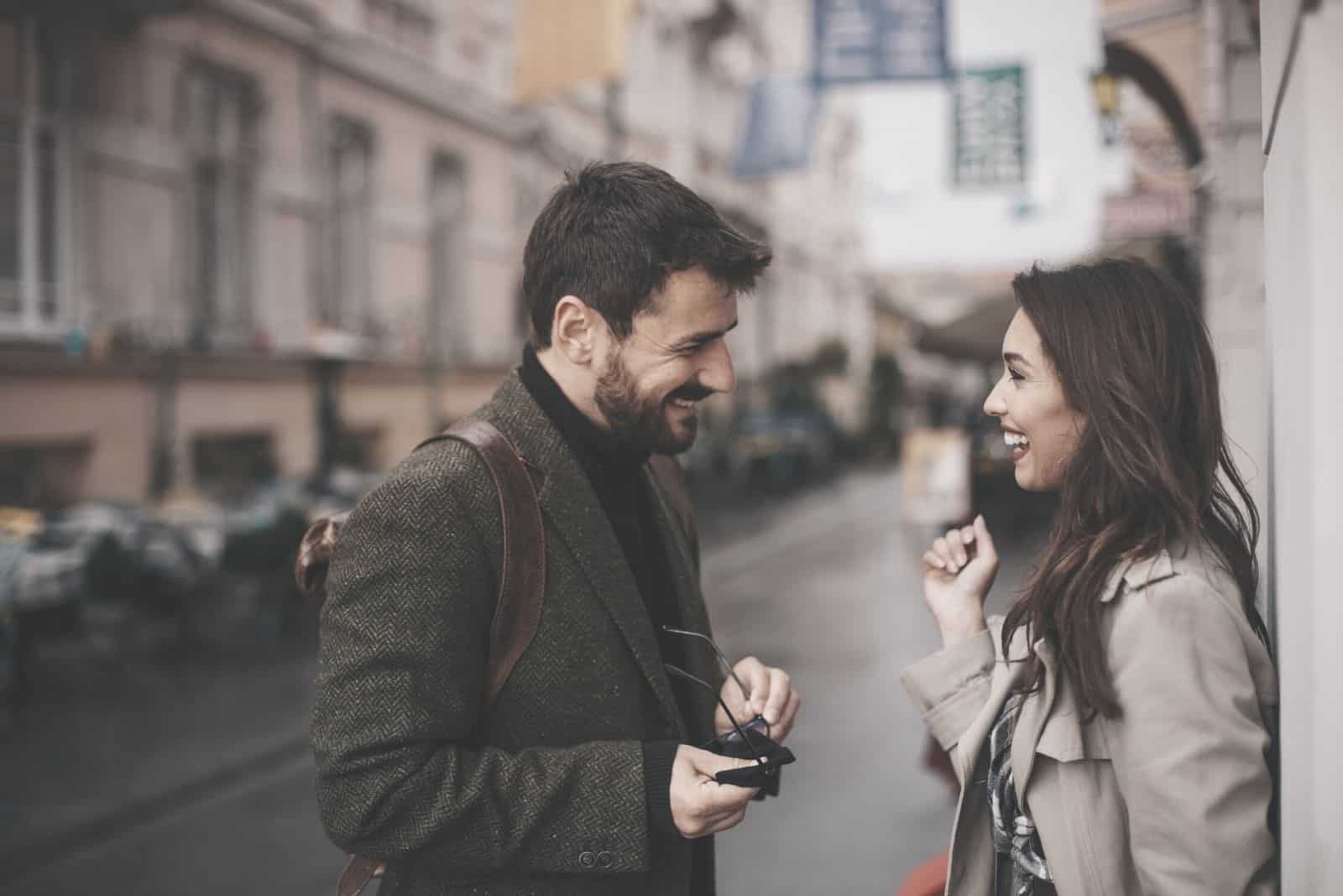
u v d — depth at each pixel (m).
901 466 30.81
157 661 7.75
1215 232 4.84
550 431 1.40
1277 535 1.25
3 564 6.51
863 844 4.10
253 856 4.20
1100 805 1.25
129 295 11.51
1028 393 1.35
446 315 16.94
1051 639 1.28
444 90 16.44
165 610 8.01
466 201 17.20
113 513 8.66
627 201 1.32
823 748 5.31
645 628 1.37
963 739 1.41
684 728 1.40
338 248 14.84
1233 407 3.18
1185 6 5.88
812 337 36.66
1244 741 1.14
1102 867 1.23
